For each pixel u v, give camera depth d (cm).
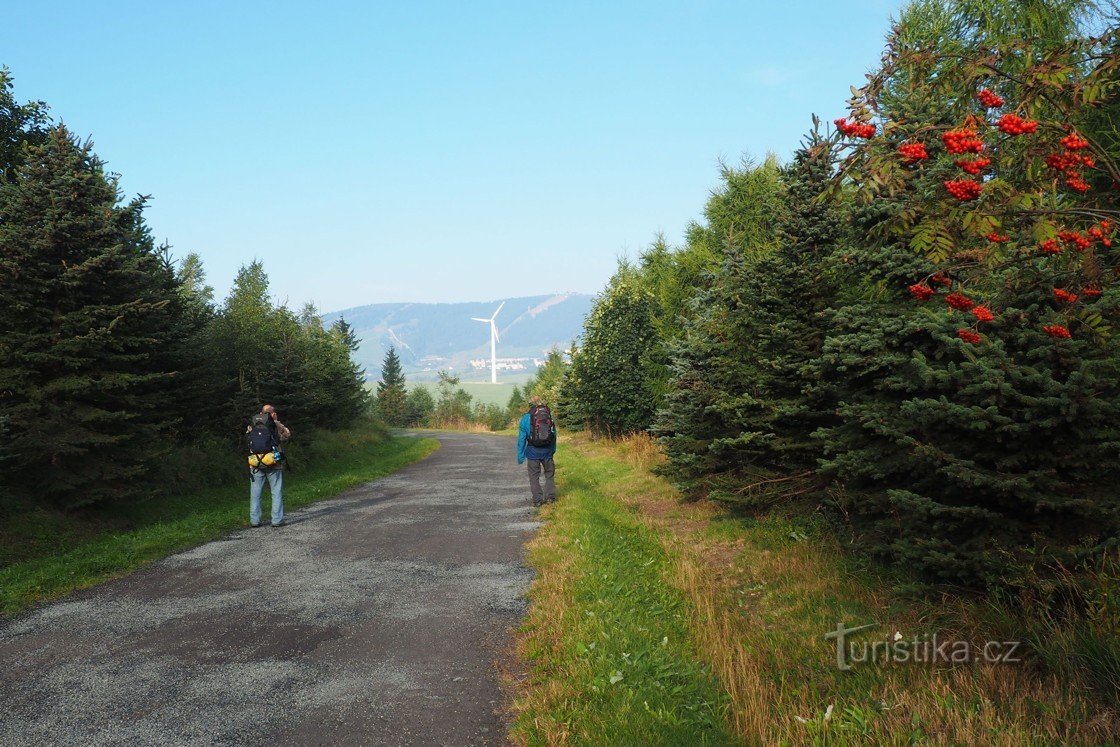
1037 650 404
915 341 551
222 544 911
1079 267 418
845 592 586
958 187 355
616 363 2189
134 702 412
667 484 1290
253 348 1855
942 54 409
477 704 408
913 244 379
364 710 400
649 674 432
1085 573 421
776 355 821
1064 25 786
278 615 590
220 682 443
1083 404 418
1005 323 481
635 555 778
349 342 4075
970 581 485
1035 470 452
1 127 1309
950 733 340
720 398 889
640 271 2641
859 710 369
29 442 930
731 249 1012
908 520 527
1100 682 362
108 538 970
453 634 533
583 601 587
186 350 1392
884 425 528
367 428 3541
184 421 1476
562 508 1075
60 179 1014
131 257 1105
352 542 908
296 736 368
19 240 979
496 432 5378
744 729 363
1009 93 494
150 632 550
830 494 709
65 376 1012
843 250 656
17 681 448
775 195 887
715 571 712
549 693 404
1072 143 367
